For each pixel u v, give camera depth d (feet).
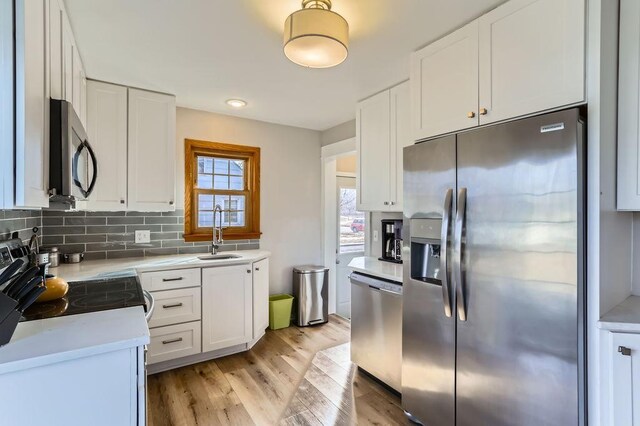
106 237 9.52
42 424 3.15
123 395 3.49
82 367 3.30
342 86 8.80
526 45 5.02
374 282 8.08
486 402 5.23
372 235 11.59
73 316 4.26
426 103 6.66
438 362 5.98
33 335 3.61
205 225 11.32
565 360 4.40
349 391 7.80
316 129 13.42
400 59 7.27
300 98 9.71
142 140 9.04
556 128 4.45
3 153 3.27
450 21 5.84
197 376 8.50
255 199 12.11
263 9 5.51
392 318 7.57
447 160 5.80
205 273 9.16
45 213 8.69
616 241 4.97
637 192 4.78
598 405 4.36
